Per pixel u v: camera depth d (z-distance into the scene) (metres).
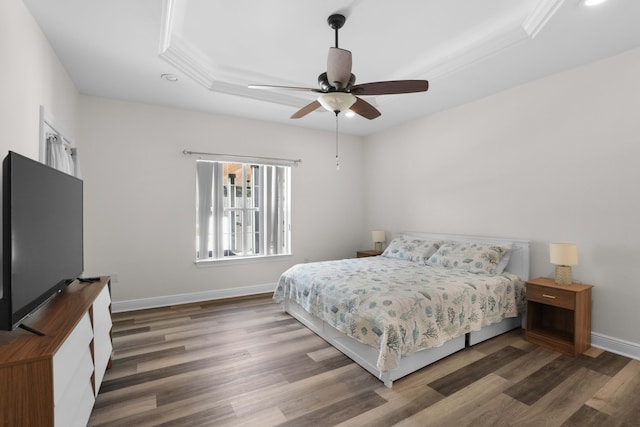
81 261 2.25
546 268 3.09
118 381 2.20
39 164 1.54
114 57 2.67
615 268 2.65
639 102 2.51
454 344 2.63
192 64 2.96
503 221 3.46
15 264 1.27
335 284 2.84
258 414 1.85
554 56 2.66
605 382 2.19
